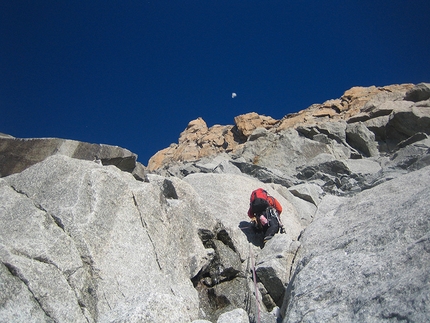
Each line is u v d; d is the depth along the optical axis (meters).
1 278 6.82
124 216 9.11
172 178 11.65
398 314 5.68
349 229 9.77
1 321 6.44
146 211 9.55
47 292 7.08
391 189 11.88
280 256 10.58
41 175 9.29
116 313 6.93
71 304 7.23
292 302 7.24
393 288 6.10
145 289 8.30
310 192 19.31
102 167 9.65
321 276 7.39
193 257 9.98
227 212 14.73
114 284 8.01
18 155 12.58
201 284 10.22
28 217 8.24
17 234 7.88
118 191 9.35
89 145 13.57
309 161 30.78
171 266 9.23
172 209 10.38
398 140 32.81
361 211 11.05
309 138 34.50
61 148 12.98
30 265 7.21
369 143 32.62
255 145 33.88
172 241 9.70
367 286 6.59
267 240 12.42
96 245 8.30
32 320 6.71
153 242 9.22
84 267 7.93
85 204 8.75
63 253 7.77
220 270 10.37
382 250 7.37
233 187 16.14
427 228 7.30
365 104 42.84
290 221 15.35
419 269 6.29
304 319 6.60
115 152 14.05
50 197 8.81
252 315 8.92
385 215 9.06
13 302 6.71
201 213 11.30
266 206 13.37
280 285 10.07
